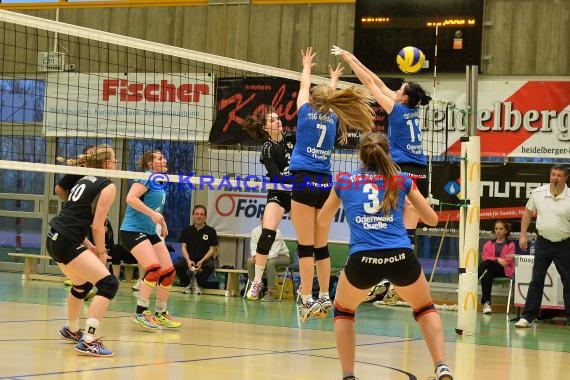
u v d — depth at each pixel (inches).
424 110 652.1
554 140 641.6
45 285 666.8
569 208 523.8
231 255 711.7
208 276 676.1
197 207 681.6
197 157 709.3
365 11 666.8
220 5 722.8
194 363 299.9
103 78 738.2
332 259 674.8
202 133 709.9
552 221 525.7
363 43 668.1
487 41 656.4
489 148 657.0
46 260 783.1
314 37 698.2
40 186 792.3
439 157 650.2
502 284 642.2
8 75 777.6
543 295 573.3
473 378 293.9
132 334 387.5
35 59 767.1
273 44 708.0
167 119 718.5
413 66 460.8
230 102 696.4
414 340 410.3
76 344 330.6
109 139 738.2
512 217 644.1
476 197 454.6
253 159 689.0
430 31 653.9
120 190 759.1
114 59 740.0
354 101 358.9
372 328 466.9
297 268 679.7
